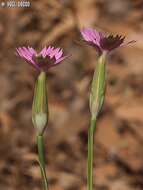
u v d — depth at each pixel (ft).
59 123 1.89
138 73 2.02
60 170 1.73
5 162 1.73
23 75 2.08
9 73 2.09
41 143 0.85
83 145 1.81
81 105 1.96
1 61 2.14
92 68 2.09
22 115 1.93
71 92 2.02
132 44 2.08
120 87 1.98
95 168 1.71
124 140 1.80
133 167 1.71
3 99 1.99
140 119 1.84
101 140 1.80
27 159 1.74
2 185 1.67
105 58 0.83
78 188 1.68
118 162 1.73
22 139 1.83
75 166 1.74
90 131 0.85
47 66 0.80
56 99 1.98
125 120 1.84
